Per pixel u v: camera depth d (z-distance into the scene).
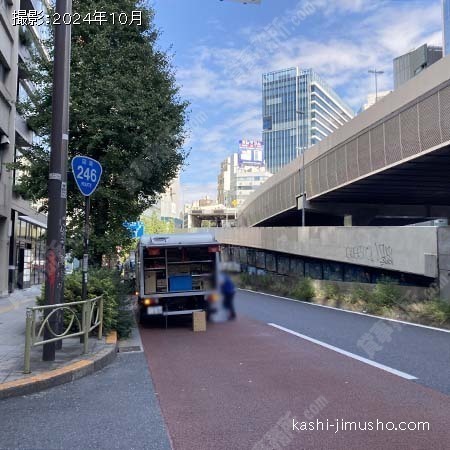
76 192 14.39
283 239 30.48
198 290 14.23
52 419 5.43
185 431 5.02
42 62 15.12
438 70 20.23
